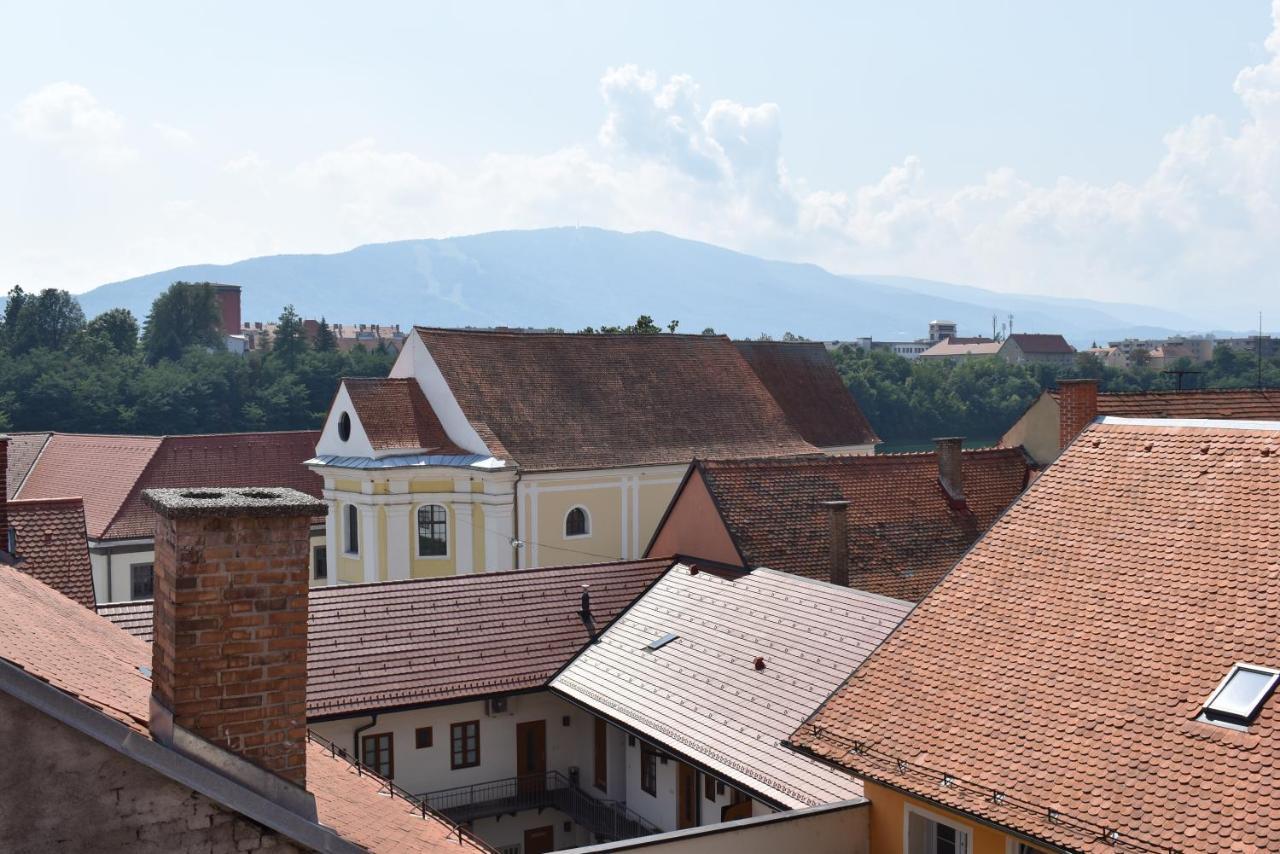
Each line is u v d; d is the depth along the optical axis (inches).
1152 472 781.9
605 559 2023.9
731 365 2361.0
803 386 2642.7
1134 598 693.9
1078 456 839.7
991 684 694.5
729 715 1001.5
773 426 2283.5
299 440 2487.7
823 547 1444.4
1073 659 678.5
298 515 407.8
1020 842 622.2
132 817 362.3
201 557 394.6
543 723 1225.4
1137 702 625.9
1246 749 565.3
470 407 1968.5
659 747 993.5
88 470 2337.6
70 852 354.0
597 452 2027.6
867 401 6210.6
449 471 1915.6
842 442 2593.5
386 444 1920.5
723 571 1423.5
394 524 1904.5
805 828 743.7
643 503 2065.7
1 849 345.1
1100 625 690.2
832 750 709.3
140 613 1109.7
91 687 393.4
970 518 1582.2
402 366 2086.6
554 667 1220.5
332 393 5280.5
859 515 1520.7
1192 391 1504.7
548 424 2028.8
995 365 7180.1
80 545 1016.9
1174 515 735.1
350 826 460.1
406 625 1228.5
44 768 350.3
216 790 373.1
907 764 668.1
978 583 781.9
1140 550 726.5
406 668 1171.9
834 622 1091.9
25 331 6156.5
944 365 7667.3
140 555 2123.5
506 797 1203.2
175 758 367.9
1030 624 722.8
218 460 2357.3
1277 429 743.7
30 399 4392.2
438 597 1275.8
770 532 1443.2
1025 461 1706.4
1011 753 638.5
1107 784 587.8
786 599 1178.0
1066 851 563.8
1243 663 610.2
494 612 1275.8
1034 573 761.0
